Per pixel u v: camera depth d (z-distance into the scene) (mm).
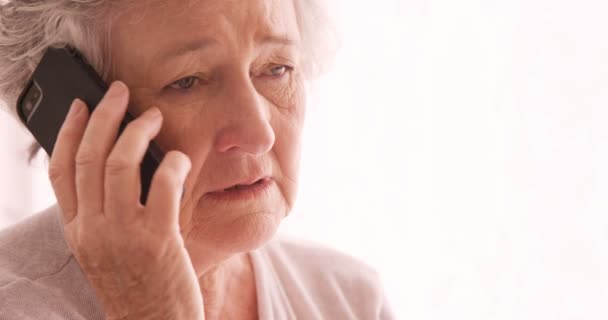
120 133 879
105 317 1028
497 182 1759
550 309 1750
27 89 969
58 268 1034
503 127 1752
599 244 1720
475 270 1776
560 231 1740
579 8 1705
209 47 911
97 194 840
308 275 1312
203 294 1136
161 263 860
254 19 931
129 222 836
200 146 944
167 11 901
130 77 931
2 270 1016
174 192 833
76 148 866
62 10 930
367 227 1805
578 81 1718
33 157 1163
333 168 1805
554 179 1739
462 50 1752
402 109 1777
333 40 1211
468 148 1763
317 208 1813
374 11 1765
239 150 955
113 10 909
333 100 1784
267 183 1008
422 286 1796
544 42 1726
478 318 1775
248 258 1229
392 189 1796
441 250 1786
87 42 933
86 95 905
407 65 1769
